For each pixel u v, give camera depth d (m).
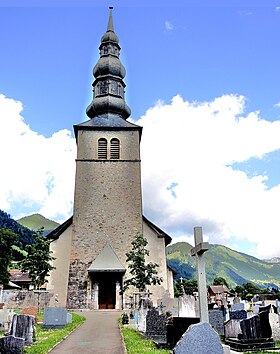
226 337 13.89
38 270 31.75
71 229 35.34
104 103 39.69
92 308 31.72
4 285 38.56
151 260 34.75
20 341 10.80
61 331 17.61
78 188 35.41
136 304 27.72
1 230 38.81
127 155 36.72
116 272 32.56
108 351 13.05
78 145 36.81
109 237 34.16
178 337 12.62
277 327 14.38
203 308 10.75
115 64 41.59
